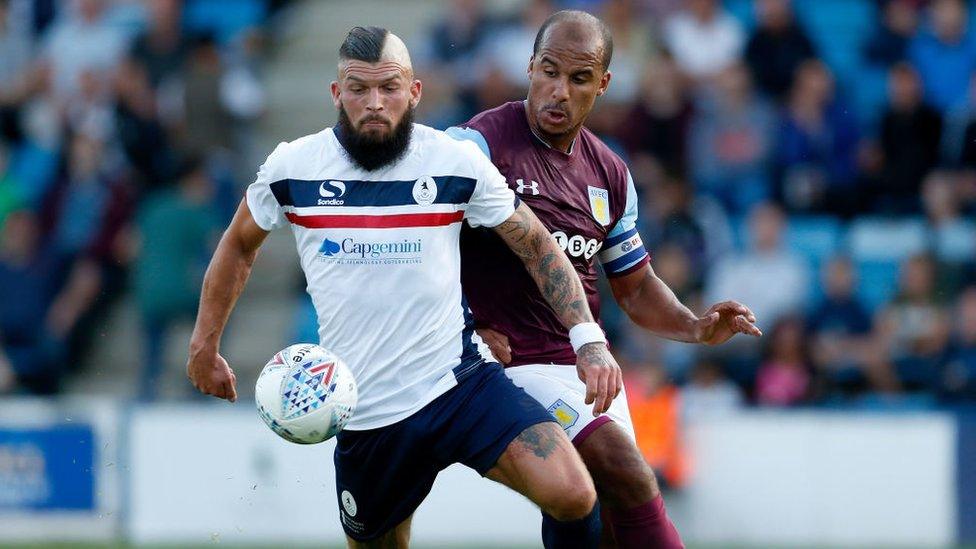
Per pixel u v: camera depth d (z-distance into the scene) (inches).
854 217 1838.1
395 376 783.7
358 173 772.6
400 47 767.1
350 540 855.7
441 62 1931.6
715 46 1984.5
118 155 1931.6
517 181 844.6
